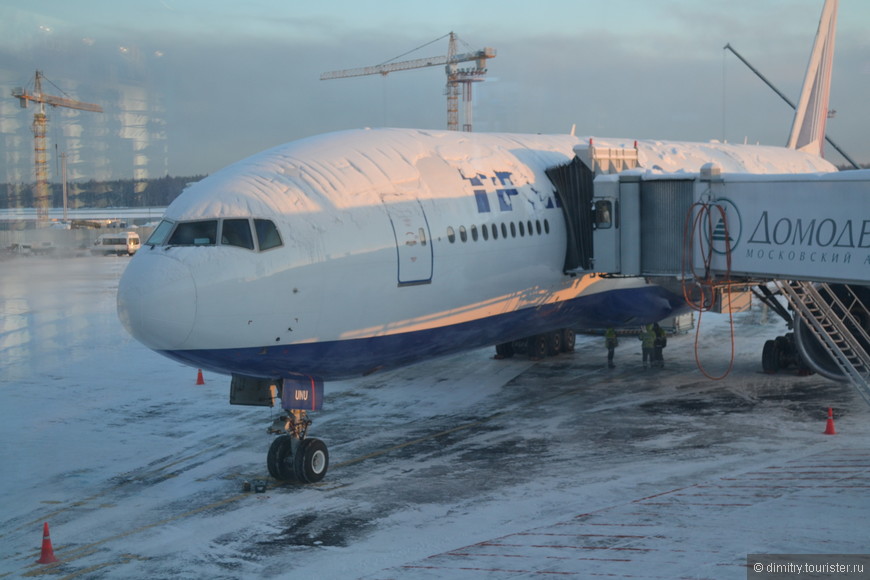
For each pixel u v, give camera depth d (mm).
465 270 18953
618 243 21781
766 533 12484
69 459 18609
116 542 13648
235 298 15344
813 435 19172
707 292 24297
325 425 21188
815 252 18594
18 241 82812
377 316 17250
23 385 26609
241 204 15930
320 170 17375
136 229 92438
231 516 14750
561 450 18422
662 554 11773
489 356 30453
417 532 13562
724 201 20047
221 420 21984
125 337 35844
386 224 17344
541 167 22547
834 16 37188
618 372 27250
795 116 36812
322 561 12484
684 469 16641
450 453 18438
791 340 26656
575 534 12938
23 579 12219
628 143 27766
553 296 22266
